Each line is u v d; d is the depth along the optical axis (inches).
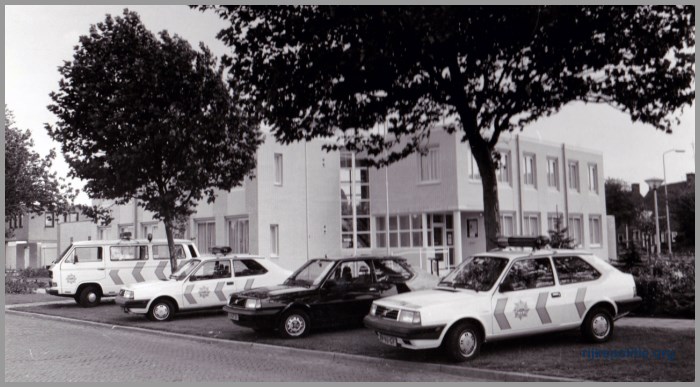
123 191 735.1
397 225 1100.5
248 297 491.5
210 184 769.6
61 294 742.5
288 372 365.4
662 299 535.2
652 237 2161.7
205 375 359.3
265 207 1006.4
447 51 455.2
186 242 818.2
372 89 472.4
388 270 526.9
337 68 435.2
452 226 1086.4
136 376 358.0
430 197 1040.8
